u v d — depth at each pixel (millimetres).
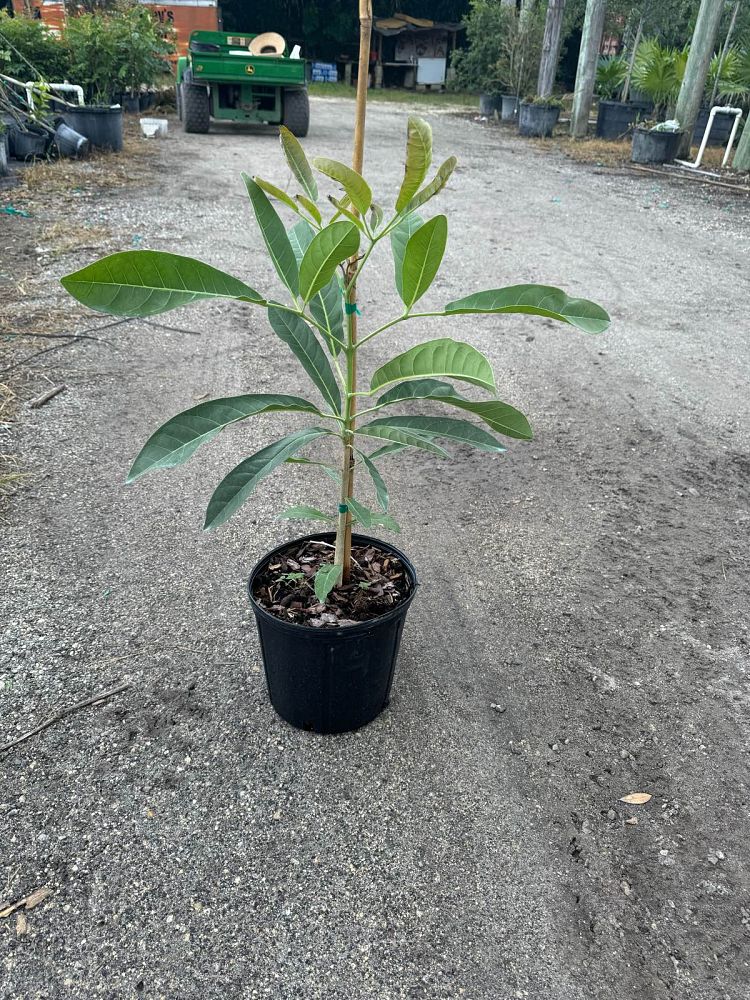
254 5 24453
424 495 3109
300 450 3369
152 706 2049
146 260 1285
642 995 1481
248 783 1856
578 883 1676
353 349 1655
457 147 12430
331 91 22703
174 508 2912
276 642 1810
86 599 2416
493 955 1531
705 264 6348
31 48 10430
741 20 14836
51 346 4148
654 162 11227
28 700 2041
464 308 1465
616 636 2400
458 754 1971
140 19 12055
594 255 6453
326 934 1549
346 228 1269
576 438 3578
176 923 1556
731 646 2379
